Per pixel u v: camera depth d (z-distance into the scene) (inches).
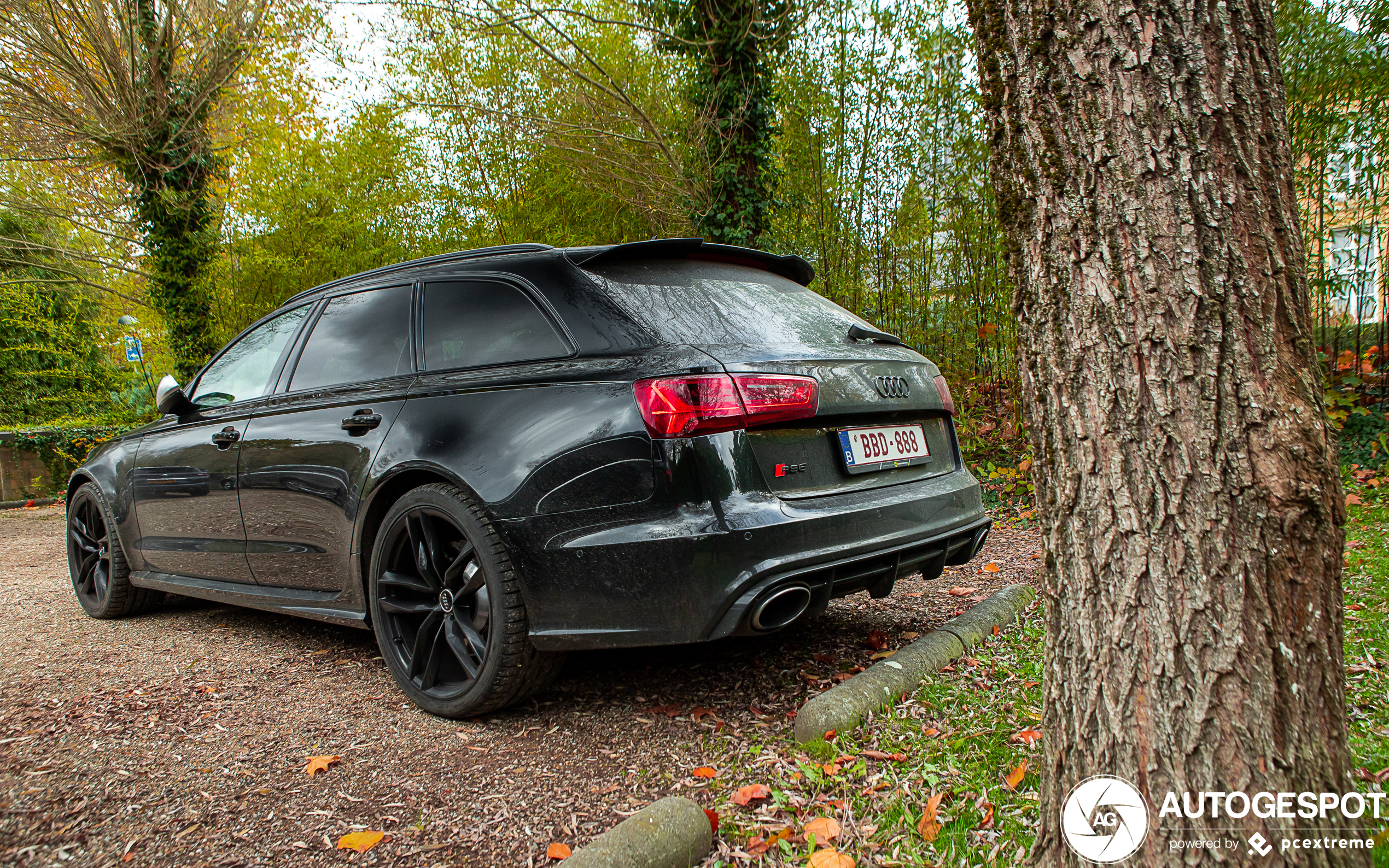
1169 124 50.8
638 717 101.2
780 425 93.1
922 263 265.4
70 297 628.7
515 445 98.0
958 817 72.0
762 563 86.3
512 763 90.1
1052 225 54.7
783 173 284.0
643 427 89.3
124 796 84.6
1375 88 205.3
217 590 144.1
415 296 122.3
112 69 383.2
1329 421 50.3
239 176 438.9
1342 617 50.2
